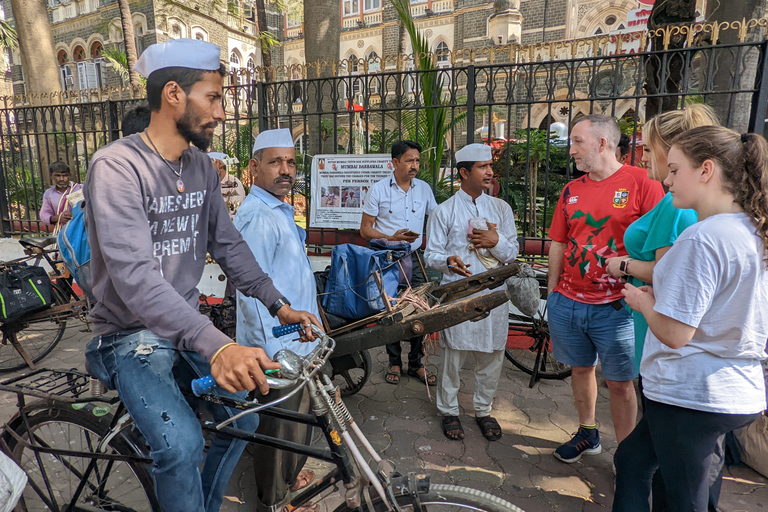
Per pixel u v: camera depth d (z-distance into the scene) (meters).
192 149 1.74
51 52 8.98
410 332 2.42
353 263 2.71
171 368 1.64
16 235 7.27
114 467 2.22
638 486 1.91
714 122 1.92
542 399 3.73
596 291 2.54
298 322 1.80
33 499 2.24
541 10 17.56
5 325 4.08
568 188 2.68
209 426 1.72
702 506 1.67
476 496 1.47
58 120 12.11
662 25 4.38
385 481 1.51
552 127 8.73
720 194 1.53
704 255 1.49
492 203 3.17
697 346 1.59
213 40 21.20
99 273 1.58
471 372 4.24
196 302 1.79
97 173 1.44
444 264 3.04
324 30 8.28
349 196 5.05
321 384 1.49
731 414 1.55
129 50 10.75
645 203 2.39
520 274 3.15
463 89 14.77
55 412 2.00
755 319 1.53
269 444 1.67
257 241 2.18
